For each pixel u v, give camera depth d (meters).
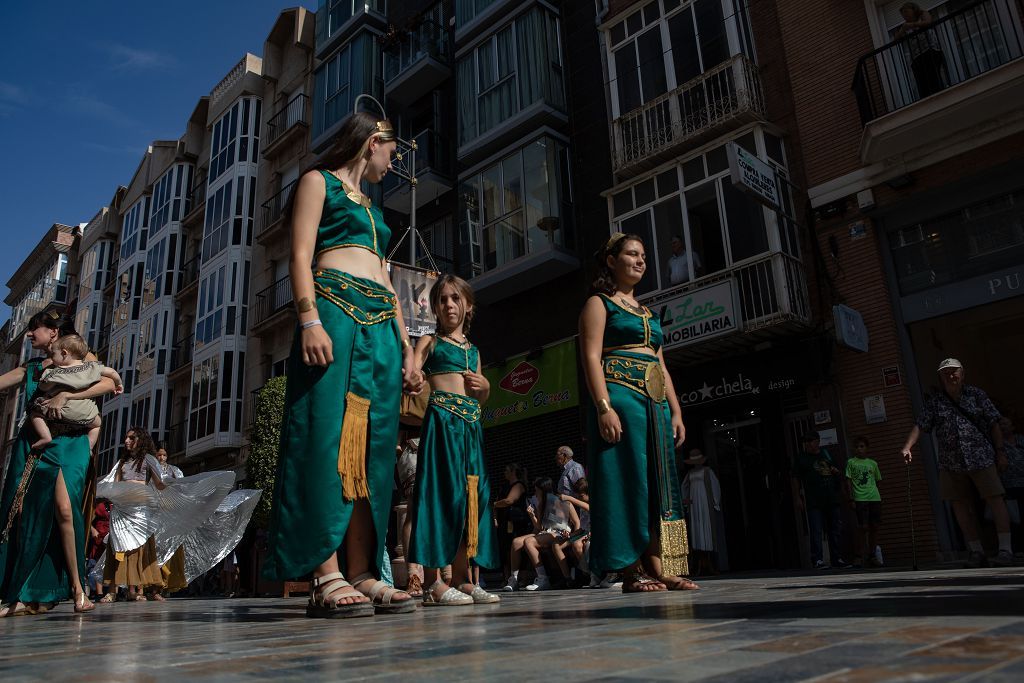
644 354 3.84
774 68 12.66
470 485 3.97
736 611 1.89
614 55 15.13
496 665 1.11
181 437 27.16
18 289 49.34
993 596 1.83
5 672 1.27
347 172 3.24
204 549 9.29
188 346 28.11
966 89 9.61
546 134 15.42
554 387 14.77
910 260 10.64
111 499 8.20
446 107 19.23
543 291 15.62
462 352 4.16
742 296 11.59
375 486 2.89
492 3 17.50
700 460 10.74
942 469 6.56
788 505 11.20
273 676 1.09
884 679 0.78
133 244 33.19
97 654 1.57
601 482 3.66
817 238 11.36
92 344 35.06
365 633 1.87
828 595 2.46
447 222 18.45
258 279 25.09
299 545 2.64
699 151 12.74
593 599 3.40
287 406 2.82
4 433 46.06
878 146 10.51
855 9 11.62
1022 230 9.73
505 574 10.46
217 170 27.59
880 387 10.33
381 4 22.25
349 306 2.92
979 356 9.91
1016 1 9.93
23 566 4.30
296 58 25.97
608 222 14.71
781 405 11.66
